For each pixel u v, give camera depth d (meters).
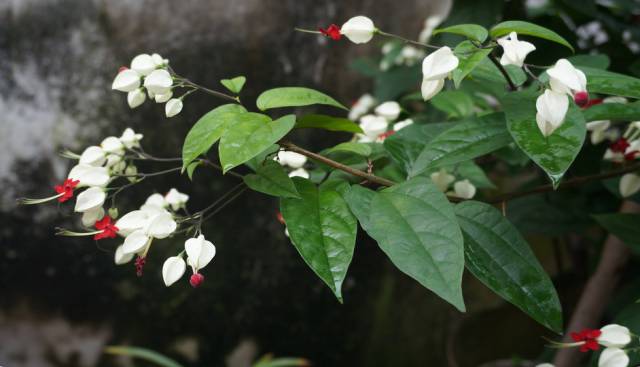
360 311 1.31
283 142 0.64
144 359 1.23
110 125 1.13
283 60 1.18
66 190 0.66
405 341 1.36
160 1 1.10
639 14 1.10
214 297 1.22
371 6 1.21
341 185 0.64
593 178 0.72
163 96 0.65
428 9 1.26
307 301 1.27
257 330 1.26
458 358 1.18
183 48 1.12
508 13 0.92
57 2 1.09
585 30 1.07
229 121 0.61
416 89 1.20
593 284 0.96
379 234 0.59
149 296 1.20
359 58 1.21
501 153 0.82
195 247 0.62
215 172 1.17
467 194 0.76
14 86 1.11
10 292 1.17
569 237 1.20
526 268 0.63
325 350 1.30
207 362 1.25
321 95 0.64
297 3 1.16
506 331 1.23
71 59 1.11
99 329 1.21
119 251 0.64
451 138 0.66
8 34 1.09
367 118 0.78
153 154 1.14
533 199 0.99
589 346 0.63
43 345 1.20
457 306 0.55
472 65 0.58
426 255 0.57
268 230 1.21
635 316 0.68
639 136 0.74
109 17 1.10
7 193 1.13
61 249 1.16
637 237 0.77
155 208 0.65
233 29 1.14
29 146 1.12
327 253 0.59
